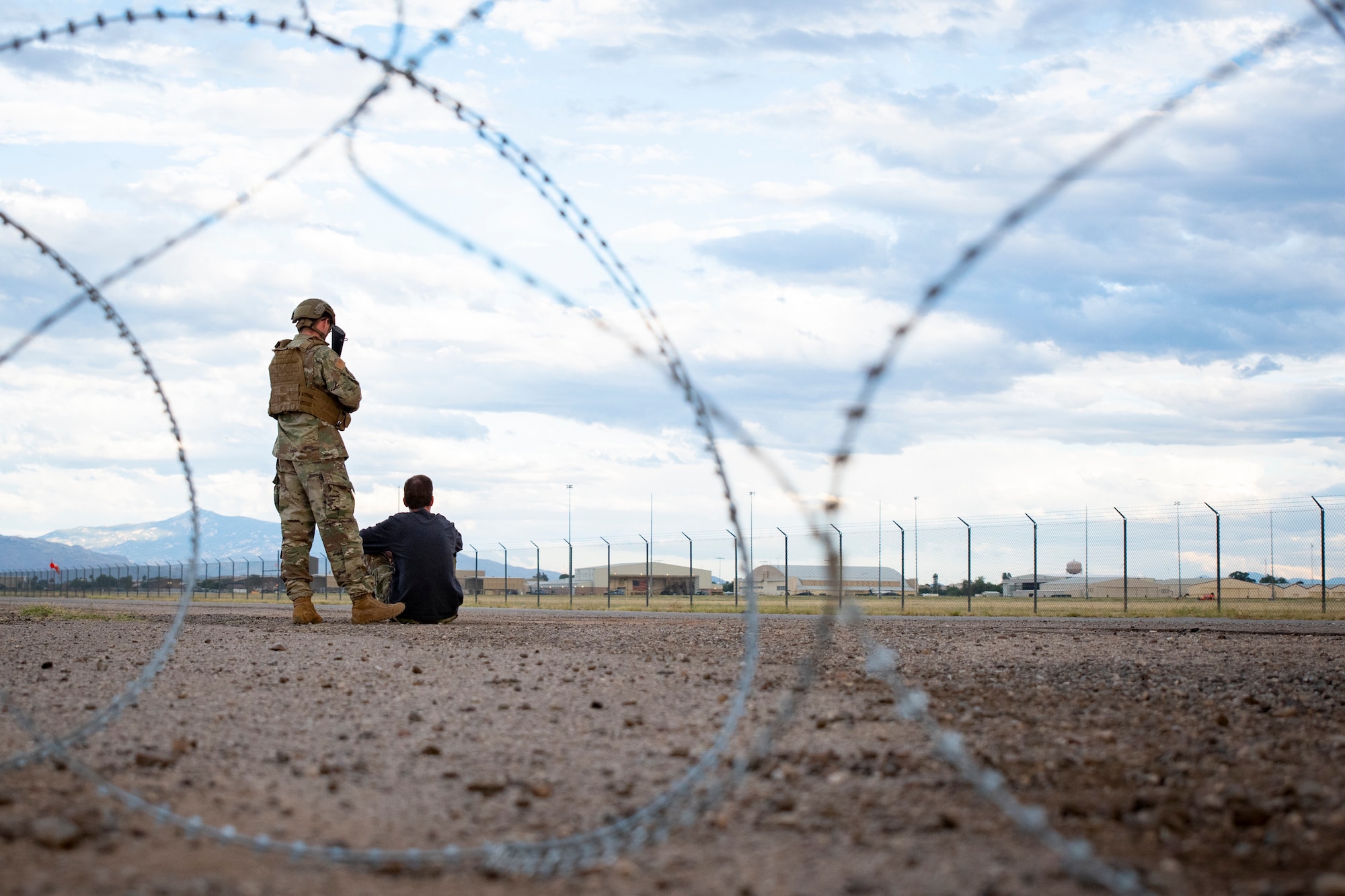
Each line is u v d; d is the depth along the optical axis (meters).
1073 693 6.08
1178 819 3.28
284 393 9.99
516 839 3.14
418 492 11.02
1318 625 15.65
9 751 4.19
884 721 4.94
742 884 2.71
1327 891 2.60
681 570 59.00
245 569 50.47
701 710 5.24
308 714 5.07
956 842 3.04
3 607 20.73
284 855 2.95
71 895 2.47
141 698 5.45
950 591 30.98
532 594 56.53
